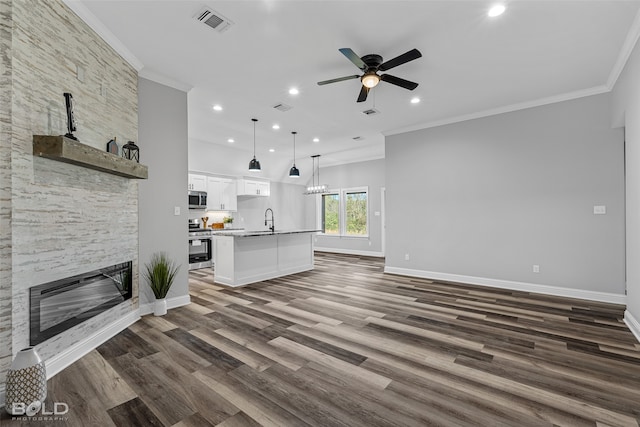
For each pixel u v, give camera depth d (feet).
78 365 7.73
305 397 6.39
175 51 10.30
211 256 23.40
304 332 9.95
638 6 8.01
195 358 8.12
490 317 11.36
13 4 6.29
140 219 11.28
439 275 17.87
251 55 10.57
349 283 17.15
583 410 5.96
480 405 6.12
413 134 18.90
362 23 8.79
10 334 6.28
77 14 8.05
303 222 34.73
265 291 15.40
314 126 18.92
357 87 13.19
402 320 11.08
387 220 20.12
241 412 5.90
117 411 5.92
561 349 8.66
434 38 9.54
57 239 7.48
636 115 9.49
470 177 16.71
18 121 6.42
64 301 7.79
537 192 14.76
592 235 13.48
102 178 9.18
